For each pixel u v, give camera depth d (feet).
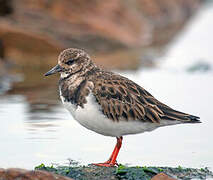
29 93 58.29
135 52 90.68
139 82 64.85
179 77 68.85
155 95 56.80
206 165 33.96
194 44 98.12
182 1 140.46
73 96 33.81
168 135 41.16
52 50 82.94
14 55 80.48
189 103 52.80
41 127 42.96
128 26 100.73
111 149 37.47
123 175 31.24
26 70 74.49
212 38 104.37
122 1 105.09
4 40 80.64
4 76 67.56
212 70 74.28
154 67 77.30
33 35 81.41
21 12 88.79
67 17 91.15
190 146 38.22
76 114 33.78
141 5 119.14
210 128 43.21
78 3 94.22
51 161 34.42
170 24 124.88
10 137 39.83
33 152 36.29
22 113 47.88
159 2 126.31
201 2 159.53
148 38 105.40
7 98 55.26
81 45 87.86
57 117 46.55
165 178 29.25
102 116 33.06
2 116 46.60
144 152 36.81
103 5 98.68
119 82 34.04
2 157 35.09
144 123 33.35
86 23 91.97
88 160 34.88
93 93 33.14
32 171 27.63
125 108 33.14
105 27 93.81
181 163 34.35
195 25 122.72
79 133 41.45
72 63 34.63
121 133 33.68
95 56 85.71
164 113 33.27
